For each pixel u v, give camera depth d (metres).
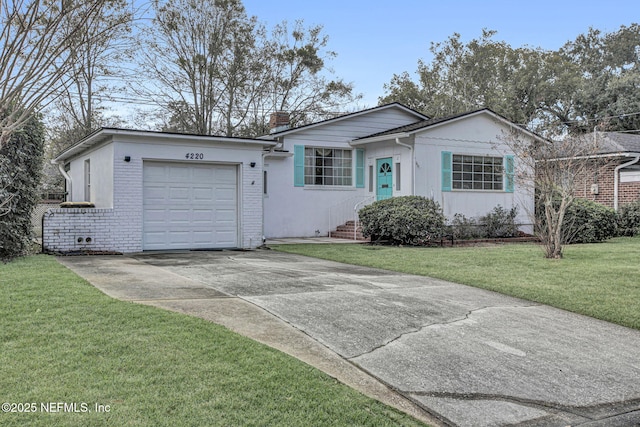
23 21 3.81
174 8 25.58
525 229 17.67
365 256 11.54
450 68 42.09
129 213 12.20
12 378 3.79
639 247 13.47
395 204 14.58
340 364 4.58
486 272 9.21
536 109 39.19
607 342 5.42
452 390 4.13
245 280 8.09
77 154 16.77
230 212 13.60
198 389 3.76
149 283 7.62
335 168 17.94
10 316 5.29
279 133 16.81
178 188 12.97
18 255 10.35
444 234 15.02
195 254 11.95
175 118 27.88
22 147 10.02
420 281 8.45
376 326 5.69
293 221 17.14
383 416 3.58
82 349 4.41
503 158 17.45
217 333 5.02
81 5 4.21
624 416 3.80
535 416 3.75
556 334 5.64
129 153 12.20
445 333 5.53
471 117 16.84
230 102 29.02
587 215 15.38
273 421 3.39
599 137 13.82
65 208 11.69
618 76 38.44
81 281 7.32
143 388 3.72
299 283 7.92
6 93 3.88
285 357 4.52
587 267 9.70
